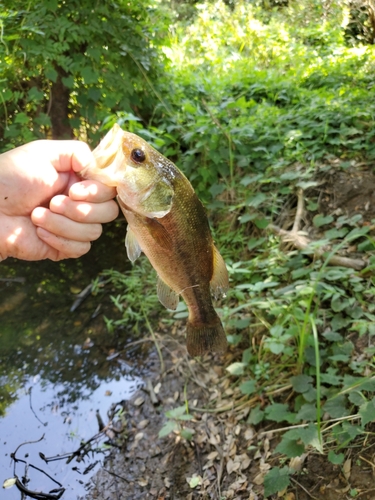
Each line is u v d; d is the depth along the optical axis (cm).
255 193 449
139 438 307
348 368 287
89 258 471
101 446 305
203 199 477
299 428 248
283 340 285
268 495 239
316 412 258
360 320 294
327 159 447
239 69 739
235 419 298
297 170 445
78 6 445
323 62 767
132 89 473
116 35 461
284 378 303
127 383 347
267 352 322
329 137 474
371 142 455
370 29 1019
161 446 299
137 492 276
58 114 479
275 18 1040
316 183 402
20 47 431
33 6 435
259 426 289
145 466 289
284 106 614
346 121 484
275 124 512
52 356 373
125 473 288
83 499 275
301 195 421
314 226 397
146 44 502
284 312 310
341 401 261
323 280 334
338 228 384
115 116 444
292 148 479
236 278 388
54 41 447
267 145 487
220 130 481
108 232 500
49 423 322
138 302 411
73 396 341
